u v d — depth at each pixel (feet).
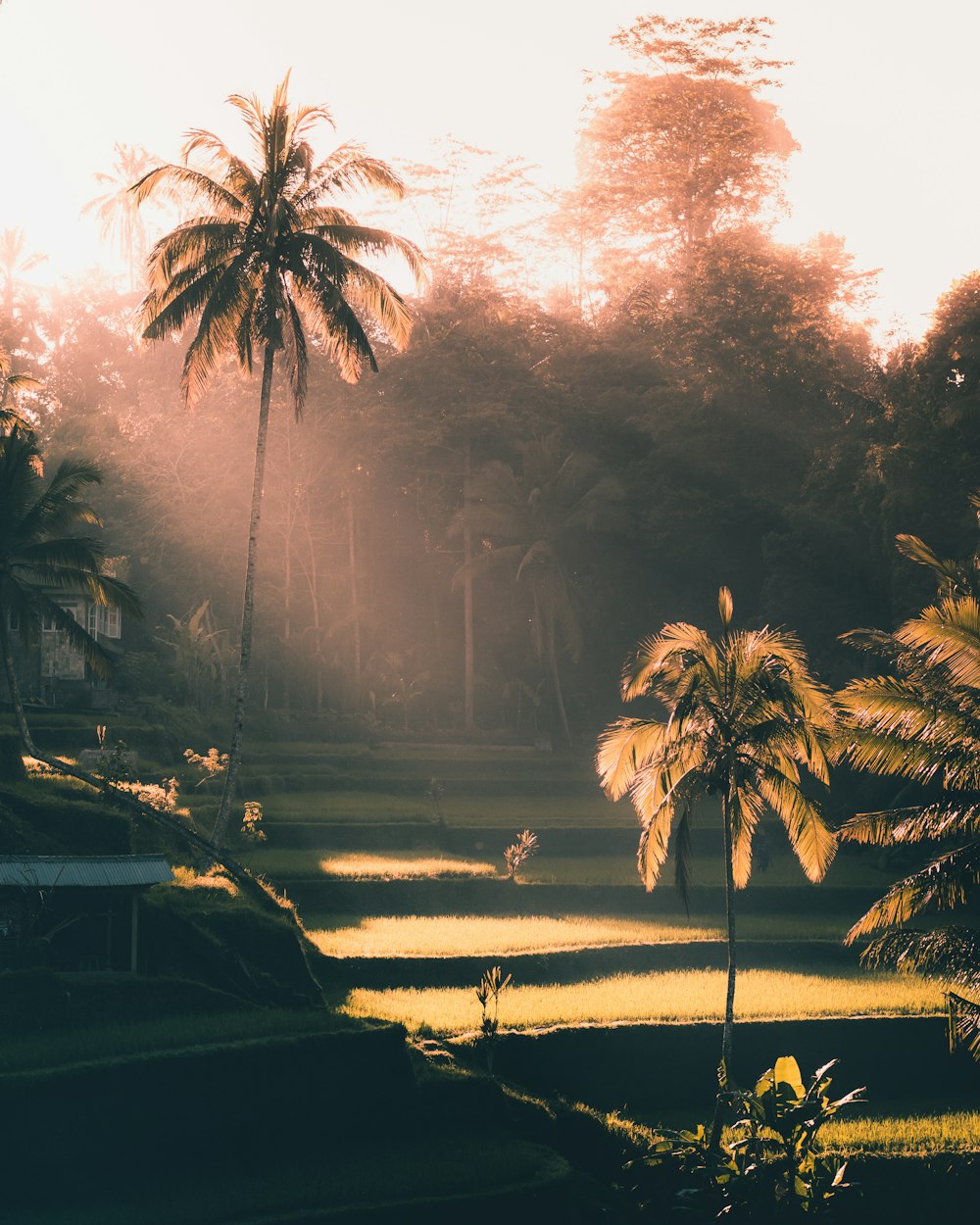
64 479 126.72
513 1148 89.76
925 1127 99.66
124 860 98.99
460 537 242.37
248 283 122.42
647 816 99.66
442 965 115.85
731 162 271.08
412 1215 79.46
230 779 120.57
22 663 176.76
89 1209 78.07
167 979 96.02
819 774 98.02
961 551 164.76
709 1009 110.63
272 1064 87.66
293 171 122.11
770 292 221.66
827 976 126.93
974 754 90.02
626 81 282.56
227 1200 79.51
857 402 211.00
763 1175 87.25
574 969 121.90
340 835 159.22
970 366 168.04
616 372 243.19
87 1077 81.76
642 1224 87.10
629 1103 102.53
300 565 241.14
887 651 100.94
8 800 110.83
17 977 90.53
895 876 162.20
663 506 218.38
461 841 164.55
